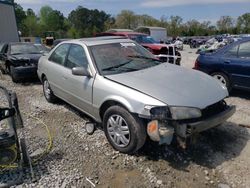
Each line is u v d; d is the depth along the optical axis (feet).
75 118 16.72
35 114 17.66
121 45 15.44
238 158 11.73
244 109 17.94
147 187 9.98
